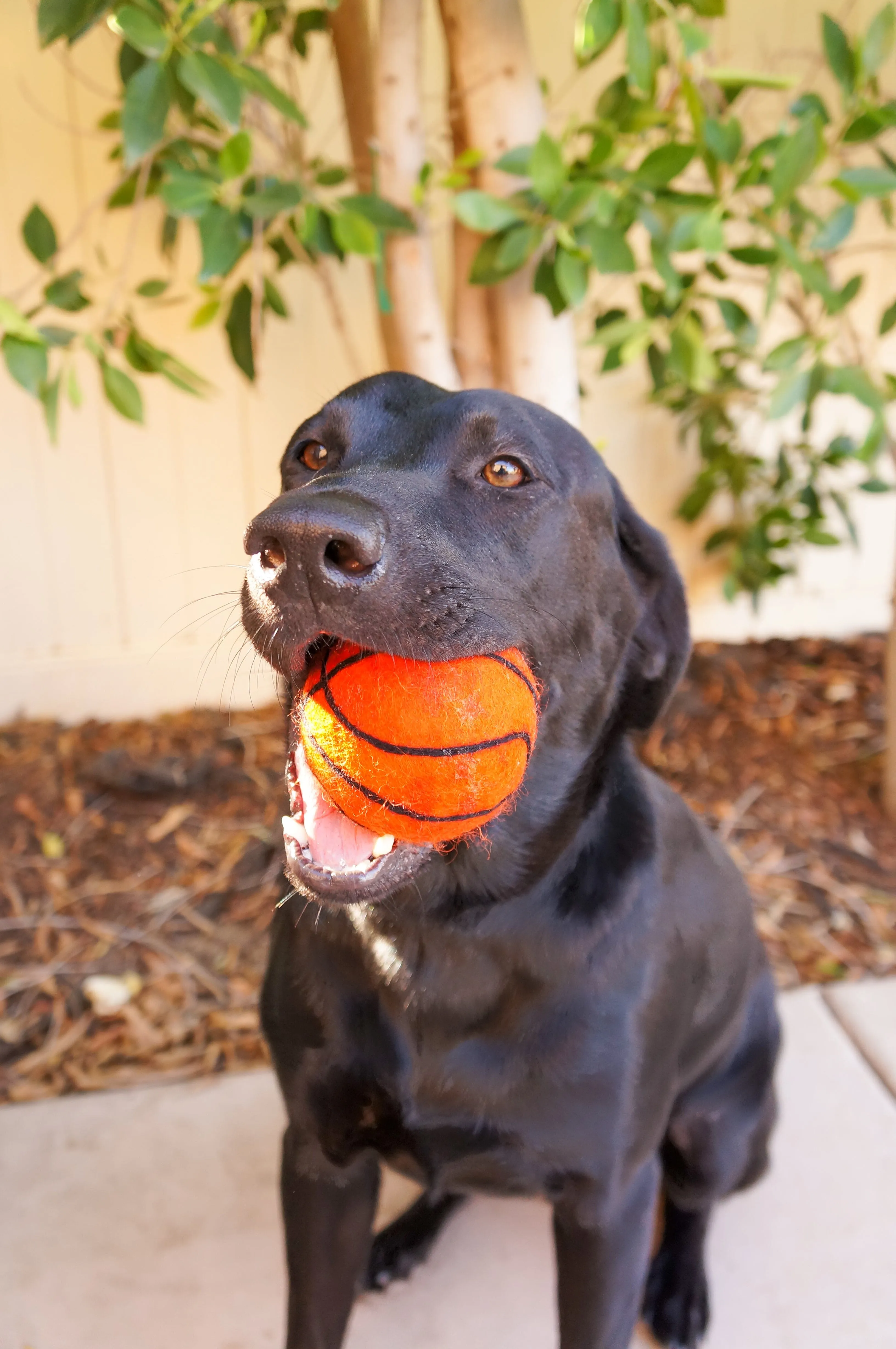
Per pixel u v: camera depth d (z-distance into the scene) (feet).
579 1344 1.33
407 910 1.24
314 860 1.09
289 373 2.93
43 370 1.60
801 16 2.87
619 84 1.78
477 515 1.18
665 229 1.72
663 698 1.44
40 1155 1.76
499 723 1.06
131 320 1.92
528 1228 1.69
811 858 2.50
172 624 3.08
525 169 1.70
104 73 2.63
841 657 3.33
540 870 1.25
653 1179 1.36
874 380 2.44
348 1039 1.29
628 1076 1.27
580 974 1.26
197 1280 1.58
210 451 2.96
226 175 1.56
